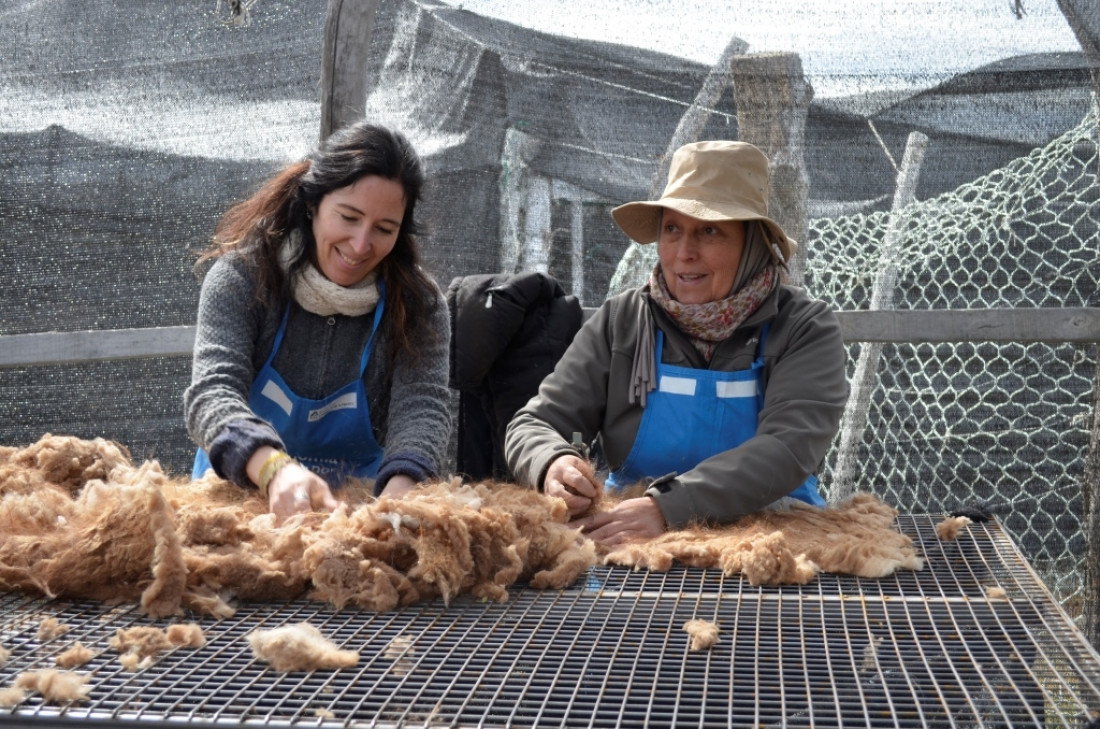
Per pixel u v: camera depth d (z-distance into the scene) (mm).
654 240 2637
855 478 3689
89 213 3959
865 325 2990
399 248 2330
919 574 1681
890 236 3414
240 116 3816
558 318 2934
